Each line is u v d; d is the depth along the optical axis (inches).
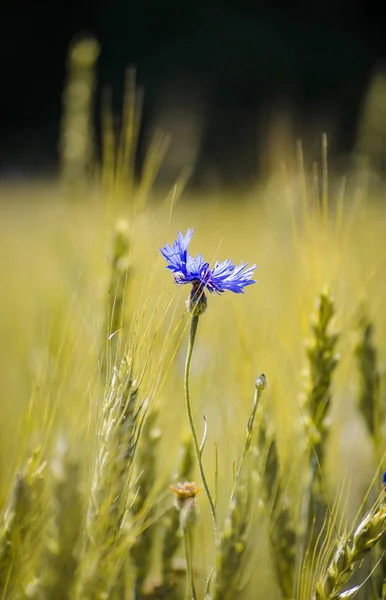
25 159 274.4
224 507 35.6
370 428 37.0
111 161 38.0
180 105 200.5
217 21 355.9
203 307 29.9
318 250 35.5
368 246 41.0
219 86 338.6
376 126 72.6
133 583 34.0
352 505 37.2
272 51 345.1
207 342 39.6
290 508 33.8
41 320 37.3
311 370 35.0
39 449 30.9
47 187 168.9
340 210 36.3
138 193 37.3
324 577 31.2
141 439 34.0
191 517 31.0
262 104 316.2
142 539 33.8
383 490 31.0
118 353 30.8
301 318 35.6
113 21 360.8
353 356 37.5
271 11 362.3
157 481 33.8
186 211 108.3
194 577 34.8
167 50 352.2
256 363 36.2
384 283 39.9
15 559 30.3
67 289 39.6
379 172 71.4
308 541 34.2
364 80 341.1
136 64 348.8
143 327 30.8
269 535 33.3
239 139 227.8
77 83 55.7
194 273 29.9
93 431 31.9
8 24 353.7
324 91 341.4
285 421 35.8
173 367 37.4
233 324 38.0
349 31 358.9
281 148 55.5
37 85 350.9
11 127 346.3
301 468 36.0
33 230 98.6
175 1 358.0
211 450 37.6
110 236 36.2
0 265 78.3
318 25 358.9
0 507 31.6
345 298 38.5
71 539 28.7
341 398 40.8
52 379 31.9
